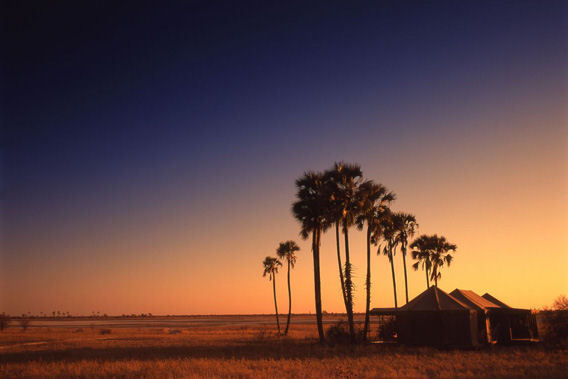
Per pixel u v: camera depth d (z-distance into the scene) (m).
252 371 22.36
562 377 19.73
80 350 38.38
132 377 21.09
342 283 40.06
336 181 41.97
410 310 37.56
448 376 20.14
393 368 23.53
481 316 38.06
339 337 41.91
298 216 42.56
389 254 56.62
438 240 59.78
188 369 23.33
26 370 24.28
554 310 34.88
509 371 21.77
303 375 20.88
